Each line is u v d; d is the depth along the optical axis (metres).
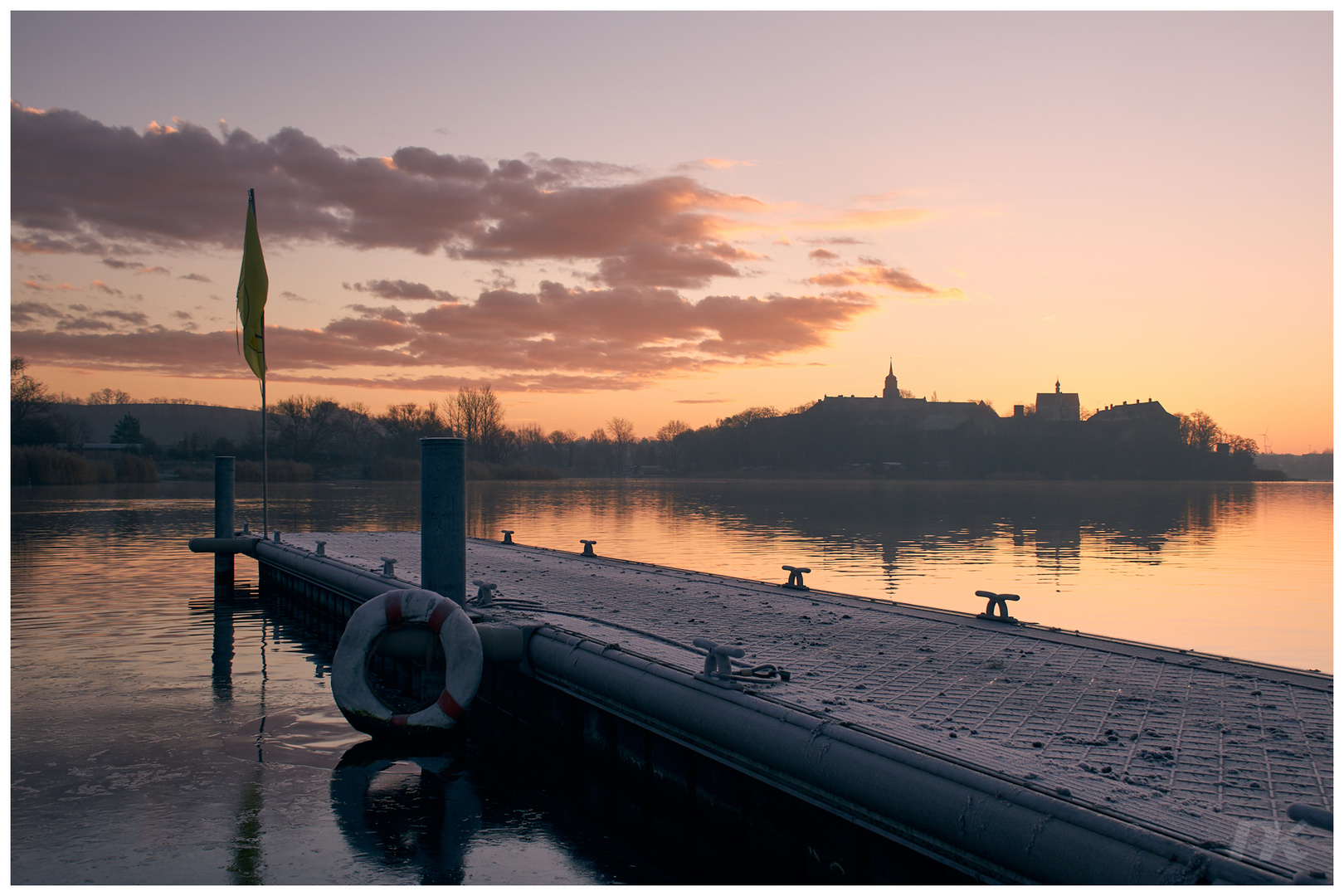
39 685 10.12
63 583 18.52
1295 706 5.47
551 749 7.97
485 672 9.51
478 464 111.38
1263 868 3.06
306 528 30.92
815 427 164.50
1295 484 122.88
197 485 76.75
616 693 6.52
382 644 7.94
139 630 13.80
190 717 8.84
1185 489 99.12
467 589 10.93
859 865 4.79
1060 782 4.00
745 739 5.18
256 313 18.75
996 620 8.53
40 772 7.22
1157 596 17.31
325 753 7.77
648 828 6.30
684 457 166.62
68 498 53.34
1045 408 181.12
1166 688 5.94
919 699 5.60
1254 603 16.48
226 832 6.05
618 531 33.16
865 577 19.53
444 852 5.80
